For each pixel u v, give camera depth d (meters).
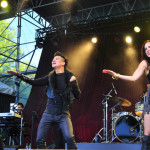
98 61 9.34
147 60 1.92
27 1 10.48
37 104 9.09
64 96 2.58
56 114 2.53
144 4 10.45
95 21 9.59
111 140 6.77
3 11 9.94
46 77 2.76
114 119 6.59
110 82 8.74
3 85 7.55
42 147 2.52
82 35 9.91
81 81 9.16
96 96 8.62
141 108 5.87
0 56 12.71
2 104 7.51
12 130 6.38
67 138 2.46
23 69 12.20
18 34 11.38
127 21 9.14
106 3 10.68
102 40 9.60
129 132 6.33
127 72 8.78
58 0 10.22
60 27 10.24
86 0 10.44
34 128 8.20
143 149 1.70
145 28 8.95
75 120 8.17
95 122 7.88
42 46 10.48
